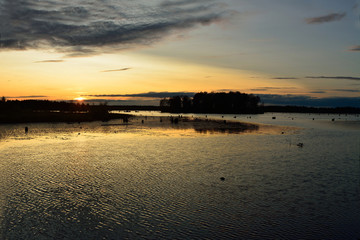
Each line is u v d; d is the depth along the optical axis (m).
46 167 26.75
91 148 38.81
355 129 76.44
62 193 19.50
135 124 90.56
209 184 22.17
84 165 27.98
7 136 51.22
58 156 32.41
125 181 22.64
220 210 16.95
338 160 31.97
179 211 16.77
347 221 15.56
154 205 17.64
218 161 30.80
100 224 14.91
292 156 34.31
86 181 22.44
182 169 26.91
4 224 14.65
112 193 19.73
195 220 15.53
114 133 61.25
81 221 15.23
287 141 48.97
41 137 50.62
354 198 19.16
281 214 16.47
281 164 29.59
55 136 52.72
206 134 60.84
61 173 24.69
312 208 17.41
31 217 15.59
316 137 55.78
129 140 48.69
